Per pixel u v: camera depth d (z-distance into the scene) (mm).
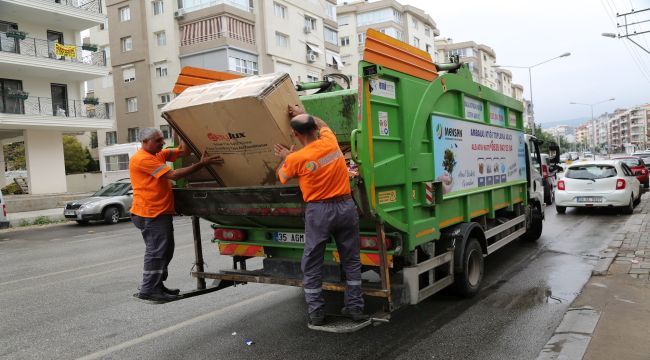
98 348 4859
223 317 5660
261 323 5395
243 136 4562
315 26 43562
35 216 20656
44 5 26500
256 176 4957
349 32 59281
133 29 39094
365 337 4859
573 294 6059
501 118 7637
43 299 6867
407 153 4836
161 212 5055
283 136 4383
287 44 40062
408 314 5508
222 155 4926
